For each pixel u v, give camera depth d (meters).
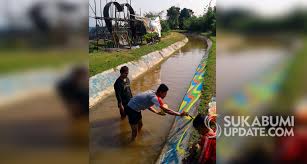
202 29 67.44
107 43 28.48
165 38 44.47
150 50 26.09
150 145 7.94
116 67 16.39
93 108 11.26
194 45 42.88
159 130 8.84
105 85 13.66
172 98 12.74
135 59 20.48
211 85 12.33
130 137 8.43
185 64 23.56
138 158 7.30
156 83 16.34
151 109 7.87
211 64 17.91
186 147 6.73
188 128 7.88
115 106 11.47
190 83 15.34
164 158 6.85
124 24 30.67
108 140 8.26
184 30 78.75
